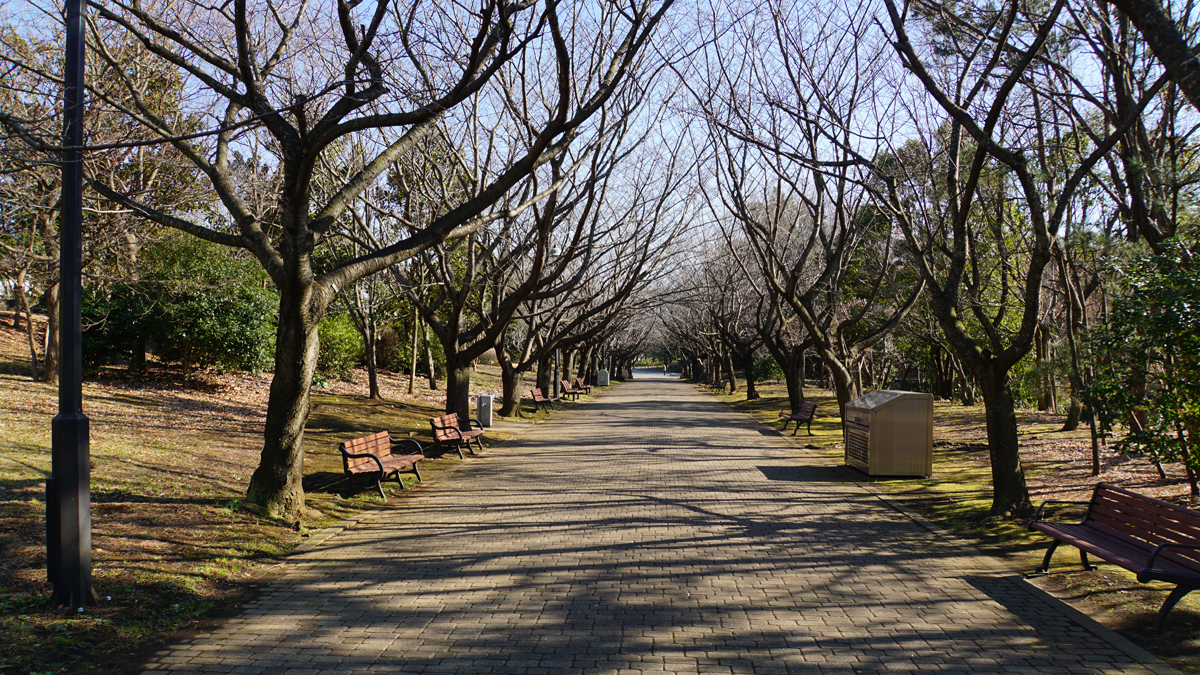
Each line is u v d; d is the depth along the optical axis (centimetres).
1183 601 565
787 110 1125
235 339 1738
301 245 782
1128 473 1084
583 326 3147
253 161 1361
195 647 489
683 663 463
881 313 2314
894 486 1083
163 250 1683
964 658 468
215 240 822
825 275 1697
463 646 491
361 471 989
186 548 673
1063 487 1011
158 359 2094
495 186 887
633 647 488
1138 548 575
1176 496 911
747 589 608
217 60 771
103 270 1474
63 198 525
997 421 880
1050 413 2069
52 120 700
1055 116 1044
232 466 1038
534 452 1497
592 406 3041
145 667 456
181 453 1066
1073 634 506
